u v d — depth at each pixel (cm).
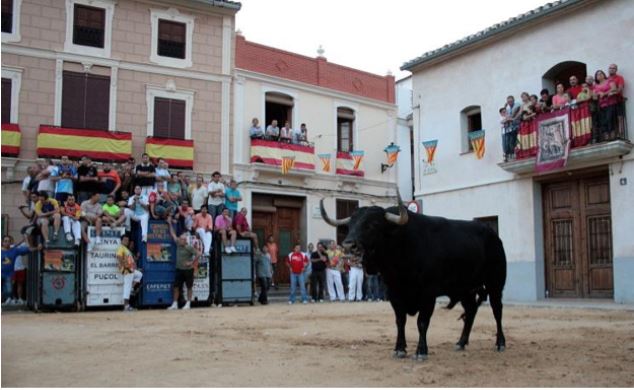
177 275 1664
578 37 1770
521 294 1853
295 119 2625
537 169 1766
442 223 770
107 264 1600
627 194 1606
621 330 1041
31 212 1634
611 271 1678
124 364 680
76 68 2158
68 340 901
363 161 2856
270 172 2489
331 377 604
